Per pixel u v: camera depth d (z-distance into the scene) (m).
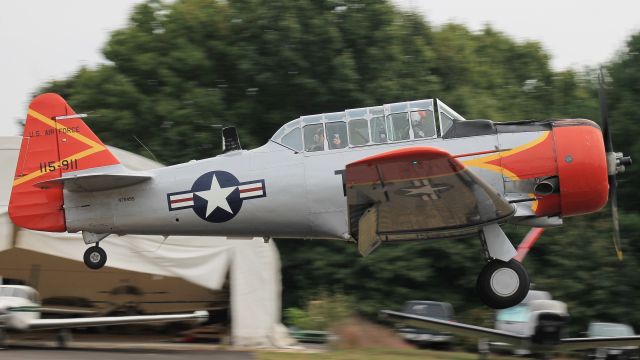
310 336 49.22
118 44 72.44
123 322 44.28
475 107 67.12
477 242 60.00
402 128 37.09
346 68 64.69
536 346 41.59
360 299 59.53
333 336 47.12
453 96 67.19
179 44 70.25
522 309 48.31
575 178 36.38
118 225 40.00
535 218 37.09
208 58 70.12
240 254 49.19
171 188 39.50
